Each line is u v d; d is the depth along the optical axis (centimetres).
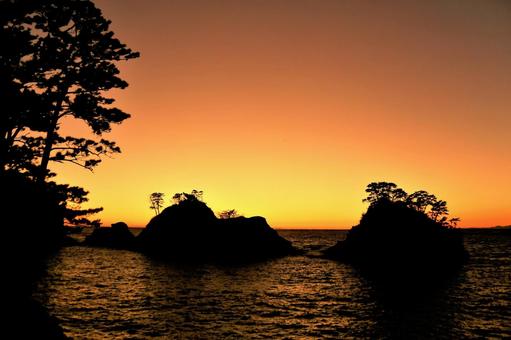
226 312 2391
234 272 4800
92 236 9719
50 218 2002
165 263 5788
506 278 4238
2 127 1661
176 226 7844
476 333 1931
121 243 9012
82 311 2281
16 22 1947
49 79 2227
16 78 1822
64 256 6281
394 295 3134
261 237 7906
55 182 2062
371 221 6650
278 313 2392
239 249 7462
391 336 1872
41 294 2758
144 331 1878
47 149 2384
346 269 5269
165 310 2400
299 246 11312
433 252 5775
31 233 1809
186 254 7244
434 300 2897
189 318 2192
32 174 1858
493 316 2323
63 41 2477
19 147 1773
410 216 6278
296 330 1978
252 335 1867
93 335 1783
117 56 2830
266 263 6088
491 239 17650
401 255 5775
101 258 6169
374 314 2383
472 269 5153
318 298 2984
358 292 3297
